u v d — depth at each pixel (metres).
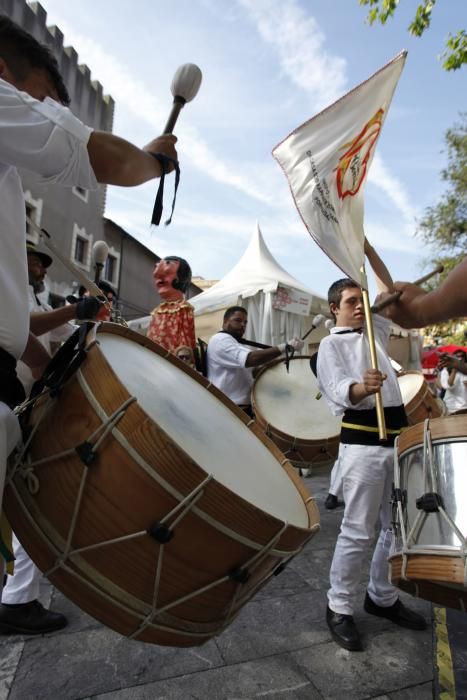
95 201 18.17
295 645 2.24
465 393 7.04
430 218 15.94
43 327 1.78
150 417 1.04
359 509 2.36
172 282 3.89
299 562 3.26
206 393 1.77
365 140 2.30
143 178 1.22
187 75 1.34
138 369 1.38
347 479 2.41
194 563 1.07
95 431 1.07
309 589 2.84
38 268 2.62
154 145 1.29
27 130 1.02
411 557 1.51
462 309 1.16
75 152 1.07
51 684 1.92
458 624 2.46
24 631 2.24
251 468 1.40
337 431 4.02
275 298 7.28
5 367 1.13
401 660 2.15
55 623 2.29
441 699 1.87
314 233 2.18
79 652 2.13
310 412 4.28
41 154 1.04
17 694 1.85
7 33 1.14
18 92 1.04
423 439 1.58
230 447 1.41
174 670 2.03
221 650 2.18
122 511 1.05
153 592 1.07
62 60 15.59
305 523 1.33
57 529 1.11
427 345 14.71
